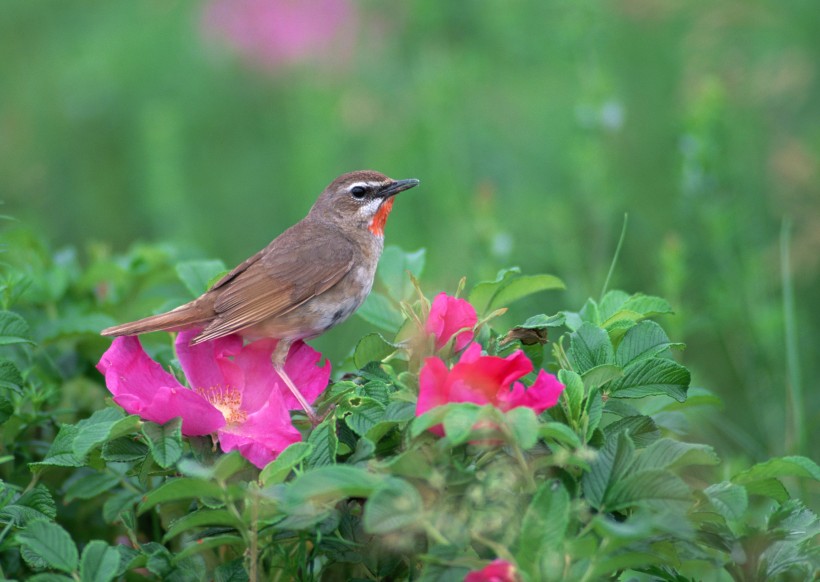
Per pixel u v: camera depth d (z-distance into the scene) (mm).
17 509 6688
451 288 14992
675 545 5996
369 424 6184
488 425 5555
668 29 18594
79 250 18609
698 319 12648
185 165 18906
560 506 5246
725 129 14328
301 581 6398
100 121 20062
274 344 7379
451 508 5723
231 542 5918
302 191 18156
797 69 17047
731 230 13945
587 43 16125
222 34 20734
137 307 10031
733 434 11578
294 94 20562
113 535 8539
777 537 6043
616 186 15469
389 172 17906
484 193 14016
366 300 8242
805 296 15008
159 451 6055
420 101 18125
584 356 6602
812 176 15891
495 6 18469
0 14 21594
